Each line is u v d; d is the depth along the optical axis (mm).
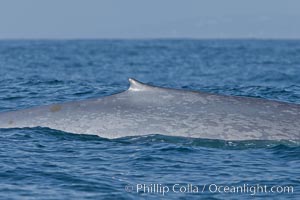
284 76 158500
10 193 52594
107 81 144625
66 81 122125
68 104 69125
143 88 68312
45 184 54750
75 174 57031
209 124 65250
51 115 68562
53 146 64250
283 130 64750
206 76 169875
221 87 118062
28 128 68000
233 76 165750
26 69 186625
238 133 64688
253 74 169125
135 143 64812
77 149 63406
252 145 63969
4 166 58750
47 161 60312
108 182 55250
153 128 65500
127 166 59250
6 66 199000
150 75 177000
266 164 59906
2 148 63562
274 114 66062
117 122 66250
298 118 65812
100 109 67500
